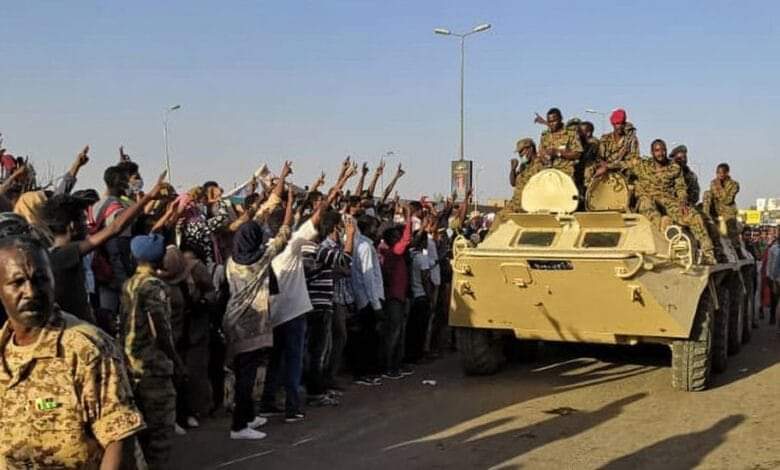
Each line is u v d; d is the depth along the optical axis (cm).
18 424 288
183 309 743
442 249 1276
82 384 290
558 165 1098
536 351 1177
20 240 290
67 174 752
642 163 1100
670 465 660
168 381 570
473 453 696
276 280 777
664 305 898
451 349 1311
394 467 655
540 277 927
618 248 957
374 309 982
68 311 471
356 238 994
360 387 993
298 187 1006
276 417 824
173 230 788
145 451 558
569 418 824
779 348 1318
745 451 697
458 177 2070
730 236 1356
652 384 1005
